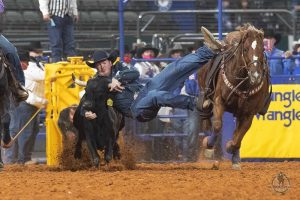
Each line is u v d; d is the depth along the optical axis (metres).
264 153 33.88
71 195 19.84
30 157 34.19
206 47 27.83
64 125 30.95
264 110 28.25
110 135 27.25
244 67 26.55
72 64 32.59
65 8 35.12
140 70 34.62
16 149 34.28
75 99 32.44
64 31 35.59
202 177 24.09
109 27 46.00
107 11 46.38
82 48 41.38
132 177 24.00
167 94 27.11
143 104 27.05
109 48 41.34
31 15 45.69
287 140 33.84
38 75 32.94
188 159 34.25
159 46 41.59
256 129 33.91
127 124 34.19
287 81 33.88
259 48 26.27
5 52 28.14
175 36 41.78
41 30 45.50
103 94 26.73
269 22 45.47
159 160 34.22
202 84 28.50
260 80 26.52
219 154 34.22
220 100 27.53
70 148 29.19
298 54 37.09
